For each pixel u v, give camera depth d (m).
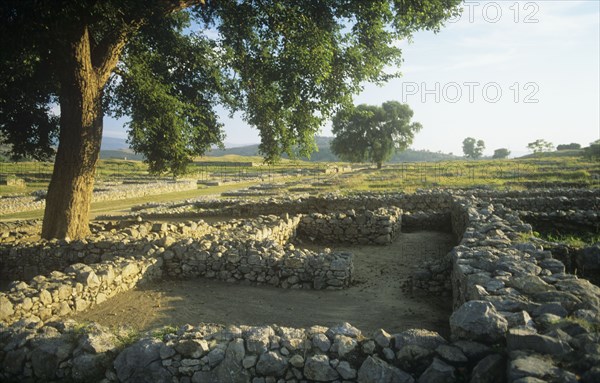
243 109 16.48
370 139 72.94
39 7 8.39
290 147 15.73
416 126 74.94
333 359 4.09
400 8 13.26
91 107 12.58
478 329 3.91
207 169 73.12
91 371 4.52
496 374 3.52
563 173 33.53
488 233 8.57
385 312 7.64
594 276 7.47
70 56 11.61
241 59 15.29
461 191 20.50
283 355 4.20
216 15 14.55
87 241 11.32
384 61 15.22
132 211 26.11
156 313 7.61
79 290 7.69
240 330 4.57
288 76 13.23
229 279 9.60
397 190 30.53
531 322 3.98
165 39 14.56
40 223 17.94
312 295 8.75
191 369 4.27
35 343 4.80
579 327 3.68
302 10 13.04
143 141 15.48
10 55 9.91
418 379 3.80
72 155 12.55
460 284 6.13
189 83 15.92
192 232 13.78
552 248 7.73
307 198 20.64
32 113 14.93
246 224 13.64
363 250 13.50
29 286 7.46
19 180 44.03
